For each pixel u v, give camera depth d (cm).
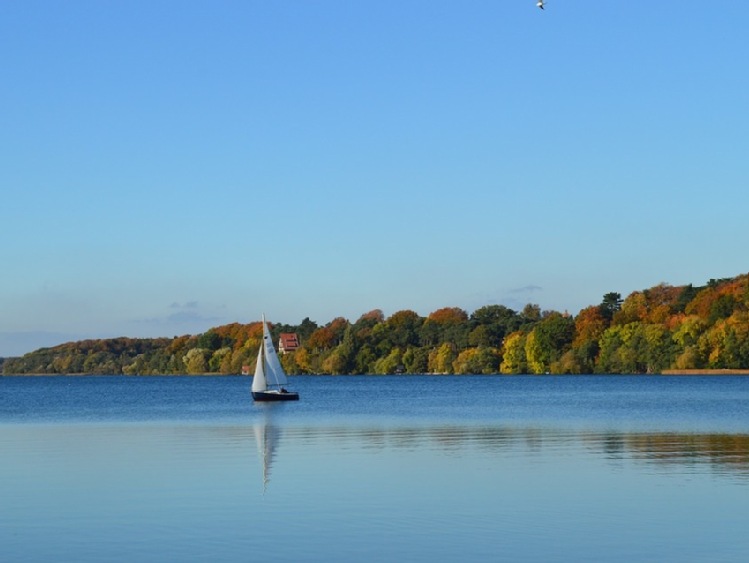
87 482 3825
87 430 7012
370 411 9406
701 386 15212
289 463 4400
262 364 11750
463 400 11794
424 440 5666
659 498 3300
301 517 3002
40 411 10400
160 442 5728
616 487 3550
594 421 7456
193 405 11406
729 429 6475
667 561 2430
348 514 3048
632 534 2728
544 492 3450
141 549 2605
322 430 6662
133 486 3691
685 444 5266
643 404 10181
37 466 4419
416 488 3566
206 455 4838
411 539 2689
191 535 2761
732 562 2412
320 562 2448
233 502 3284
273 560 2475
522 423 7281
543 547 2586
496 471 4044
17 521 2994
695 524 2856
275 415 8856
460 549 2569
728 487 3531
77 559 2511
